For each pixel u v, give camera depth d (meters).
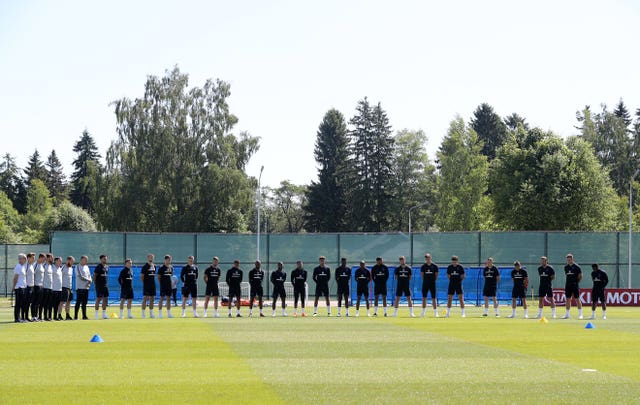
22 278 33.19
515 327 31.58
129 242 61.44
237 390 15.06
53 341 24.25
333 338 25.78
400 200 125.25
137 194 87.81
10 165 159.00
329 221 124.69
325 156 127.31
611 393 14.84
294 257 62.41
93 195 89.25
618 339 26.02
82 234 60.94
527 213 89.19
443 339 25.72
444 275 55.38
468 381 16.20
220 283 59.28
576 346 23.56
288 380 16.28
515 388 15.36
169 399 14.13
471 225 111.00
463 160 114.31
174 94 91.12
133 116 89.75
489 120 138.62
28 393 14.68
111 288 54.16
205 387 15.38
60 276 35.12
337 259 62.41
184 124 90.62
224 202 88.75
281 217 160.88
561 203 88.44
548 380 16.38
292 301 58.81
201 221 88.69
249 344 23.59
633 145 123.69
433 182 133.88
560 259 62.12
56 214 110.88
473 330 29.80
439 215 115.81
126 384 15.71
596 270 37.94
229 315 38.47
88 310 45.34
